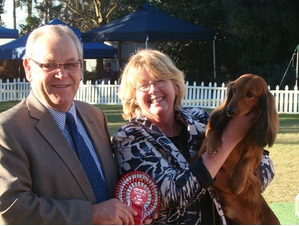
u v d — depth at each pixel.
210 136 2.97
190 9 25.75
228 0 23.55
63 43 2.69
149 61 3.11
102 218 2.59
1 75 27.98
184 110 3.41
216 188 3.14
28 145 2.54
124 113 3.29
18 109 2.64
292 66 21.00
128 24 19.67
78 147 2.79
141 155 2.93
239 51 24.75
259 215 3.22
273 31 22.42
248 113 3.08
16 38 22.56
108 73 24.33
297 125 12.69
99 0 30.70
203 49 25.88
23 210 2.40
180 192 2.76
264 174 3.33
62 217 2.48
